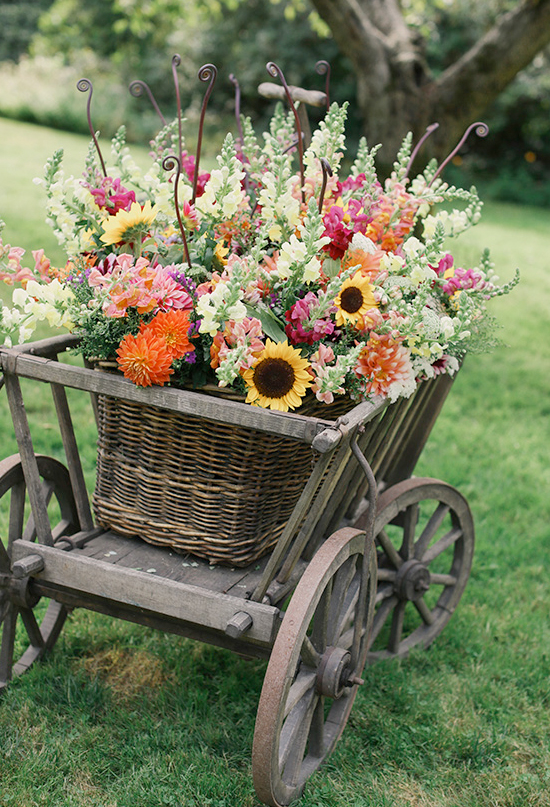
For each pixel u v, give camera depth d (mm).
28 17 18625
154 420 1901
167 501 1993
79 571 1931
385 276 1977
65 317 1862
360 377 1914
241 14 14938
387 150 4785
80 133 14805
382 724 2283
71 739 2096
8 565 2078
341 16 4672
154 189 2057
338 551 1854
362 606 1981
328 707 2307
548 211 14562
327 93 2334
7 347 1922
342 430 1648
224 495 1916
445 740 2248
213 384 1861
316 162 2152
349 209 2037
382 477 2627
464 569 2861
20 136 12680
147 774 1996
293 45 14773
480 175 16125
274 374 1766
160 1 7027
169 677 2412
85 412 4168
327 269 1925
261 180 2027
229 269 1827
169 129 2152
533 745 2299
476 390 5371
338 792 2008
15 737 2090
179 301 1783
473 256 8648
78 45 15883
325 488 1830
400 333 1905
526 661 2680
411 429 2566
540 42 4516
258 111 15438
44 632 2426
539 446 4559
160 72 15508
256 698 2350
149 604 1873
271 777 1749
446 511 2699
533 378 5695
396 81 4684
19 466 2125
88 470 3523
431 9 14164
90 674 2393
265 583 1814
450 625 2854
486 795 2090
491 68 4562
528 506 3848
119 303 1750
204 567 2006
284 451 1914
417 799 2053
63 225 2043
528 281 8445
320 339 1888
